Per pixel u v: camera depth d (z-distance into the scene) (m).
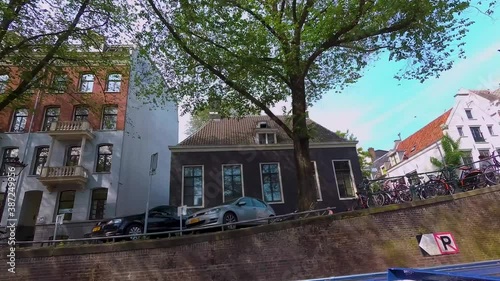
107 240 11.26
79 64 11.05
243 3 11.45
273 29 12.02
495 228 10.53
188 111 13.79
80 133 19.39
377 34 11.40
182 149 18.80
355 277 3.28
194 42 12.05
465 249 10.03
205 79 13.08
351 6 10.67
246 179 18.59
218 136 20.38
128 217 11.86
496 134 30.78
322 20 10.78
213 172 18.53
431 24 10.48
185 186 18.16
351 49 12.70
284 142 20.03
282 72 12.72
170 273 8.52
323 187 18.92
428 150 32.47
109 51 12.13
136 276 8.40
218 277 8.62
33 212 19.50
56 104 20.89
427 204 10.55
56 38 10.41
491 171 12.14
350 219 9.89
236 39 11.25
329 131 21.64
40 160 19.83
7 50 9.42
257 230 9.31
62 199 18.91
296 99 11.96
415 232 10.04
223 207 11.45
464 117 31.59
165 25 11.41
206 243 8.96
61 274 8.25
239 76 12.21
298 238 9.41
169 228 12.30
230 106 14.02
